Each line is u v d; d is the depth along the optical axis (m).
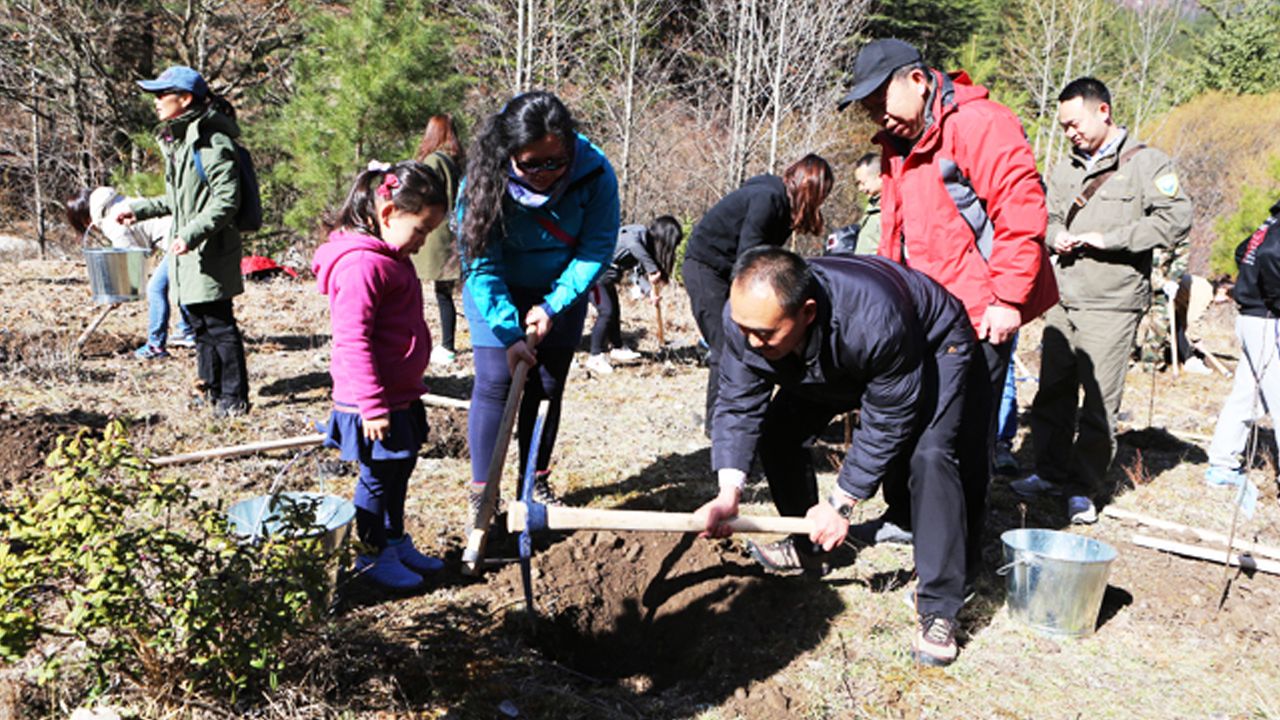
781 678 3.20
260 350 7.41
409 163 3.23
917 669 3.28
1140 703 3.15
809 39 16.48
